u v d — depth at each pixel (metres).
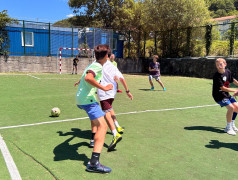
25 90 10.14
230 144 4.20
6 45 19.44
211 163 3.37
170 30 23.14
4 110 6.38
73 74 20.02
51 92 9.81
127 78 18.27
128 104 7.79
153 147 3.94
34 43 21.89
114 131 3.87
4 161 3.20
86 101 3.10
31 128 4.80
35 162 3.22
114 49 27.06
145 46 27.06
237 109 4.77
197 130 5.00
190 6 21.61
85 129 4.86
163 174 2.99
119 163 3.29
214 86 4.86
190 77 20.12
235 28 18.20
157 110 6.92
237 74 17.31
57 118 5.70
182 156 3.59
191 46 22.78
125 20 28.50
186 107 7.47
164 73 23.52
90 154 3.57
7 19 18.77
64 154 3.52
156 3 23.19
